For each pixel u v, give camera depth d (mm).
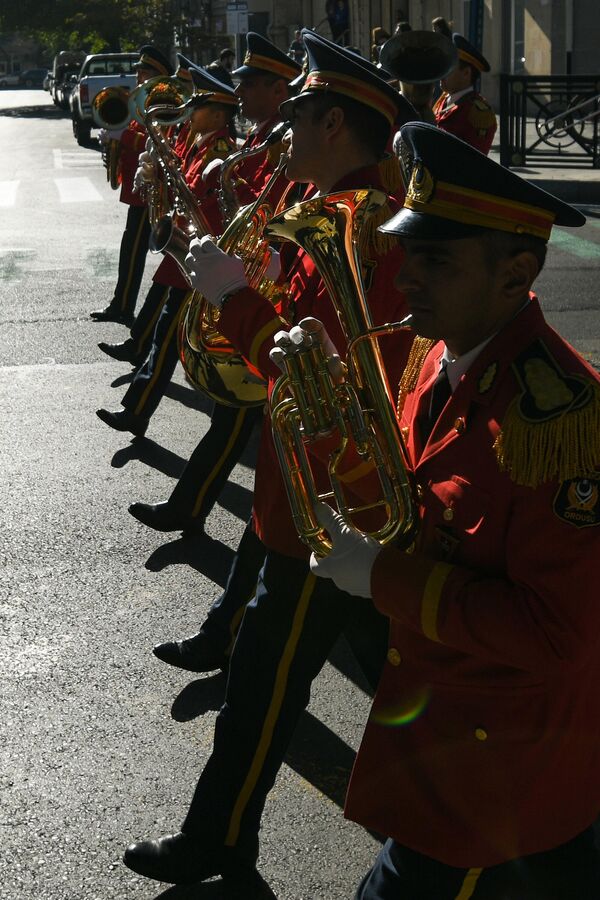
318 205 2100
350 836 3029
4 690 3707
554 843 1859
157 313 7105
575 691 1816
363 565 1849
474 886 1882
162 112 3932
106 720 3545
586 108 16219
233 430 4684
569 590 1668
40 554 4703
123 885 2844
